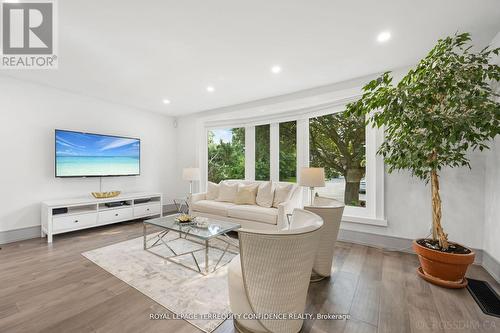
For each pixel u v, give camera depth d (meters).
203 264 2.48
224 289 1.96
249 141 4.62
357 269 2.36
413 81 1.92
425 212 2.75
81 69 2.91
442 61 1.81
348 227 3.27
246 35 2.17
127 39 2.22
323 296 1.87
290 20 1.95
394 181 2.93
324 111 3.69
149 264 2.45
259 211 3.33
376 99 2.00
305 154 3.92
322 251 2.11
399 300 1.80
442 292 1.91
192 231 2.50
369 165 3.18
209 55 2.54
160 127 5.20
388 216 2.96
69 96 3.75
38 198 3.42
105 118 4.23
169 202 5.37
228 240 3.29
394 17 1.91
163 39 2.23
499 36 2.12
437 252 1.99
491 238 2.27
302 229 1.32
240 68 2.87
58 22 1.96
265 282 1.30
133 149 4.57
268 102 4.04
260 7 1.79
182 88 3.59
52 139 3.57
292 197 3.55
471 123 1.67
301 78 3.18
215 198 4.27
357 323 1.54
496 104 1.64
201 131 5.20
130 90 3.69
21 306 1.70
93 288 1.96
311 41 2.27
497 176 2.18
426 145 1.86
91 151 3.96
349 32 2.12
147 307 1.71
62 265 2.41
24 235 3.28
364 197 3.30
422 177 2.26
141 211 4.29
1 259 2.57
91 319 1.56
